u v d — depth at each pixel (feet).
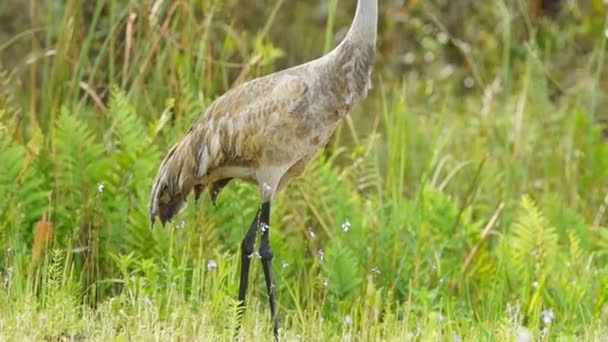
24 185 38.93
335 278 38.42
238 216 40.40
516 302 38.68
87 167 39.58
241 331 33.37
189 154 36.37
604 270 40.75
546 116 53.62
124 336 31.78
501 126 53.93
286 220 41.93
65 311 33.65
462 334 35.47
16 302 33.88
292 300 38.75
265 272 35.99
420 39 67.41
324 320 36.81
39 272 36.68
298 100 35.32
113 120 41.78
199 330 32.50
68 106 43.60
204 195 39.45
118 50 46.11
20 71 50.70
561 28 65.41
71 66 45.11
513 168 50.21
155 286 35.29
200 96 43.57
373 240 40.86
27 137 43.45
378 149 51.62
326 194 42.32
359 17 35.83
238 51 50.01
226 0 51.60
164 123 40.73
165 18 45.80
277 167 36.01
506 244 41.34
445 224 42.75
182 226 38.45
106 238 38.81
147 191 39.47
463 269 41.27
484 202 48.62
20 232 38.52
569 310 38.50
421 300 38.17
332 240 40.37
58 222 39.14
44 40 55.88
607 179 51.93
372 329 34.40
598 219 48.39
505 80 52.08
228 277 37.24
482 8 66.74
